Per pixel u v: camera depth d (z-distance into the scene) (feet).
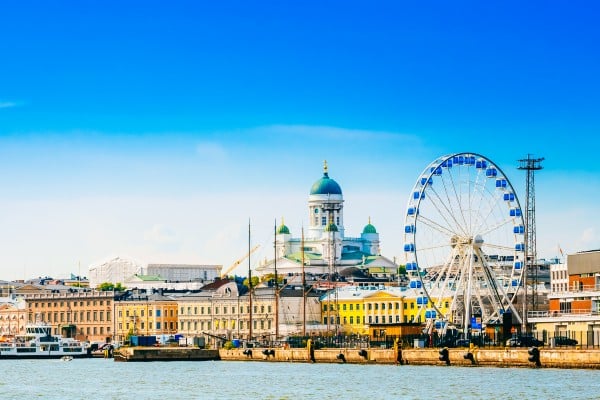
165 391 626.64
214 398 578.66
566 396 526.16
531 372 648.38
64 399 592.19
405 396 555.69
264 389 618.44
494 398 529.86
